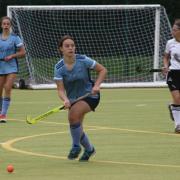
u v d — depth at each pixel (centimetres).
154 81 7800
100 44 8438
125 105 5453
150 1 9994
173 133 3703
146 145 3228
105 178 2381
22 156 2881
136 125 4091
